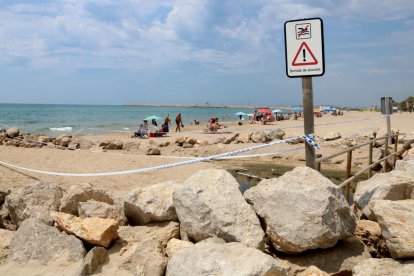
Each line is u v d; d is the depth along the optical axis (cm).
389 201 460
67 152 1706
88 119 6012
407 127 2898
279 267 379
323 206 448
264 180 521
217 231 473
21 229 537
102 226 508
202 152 1978
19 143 1883
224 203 482
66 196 624
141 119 6188
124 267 471
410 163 828
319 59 515
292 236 446
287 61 535
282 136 2397
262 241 459
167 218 560
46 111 9456
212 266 386
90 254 470
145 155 1766
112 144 2047
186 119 6688
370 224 528
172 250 483
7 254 530
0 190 789
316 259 459
